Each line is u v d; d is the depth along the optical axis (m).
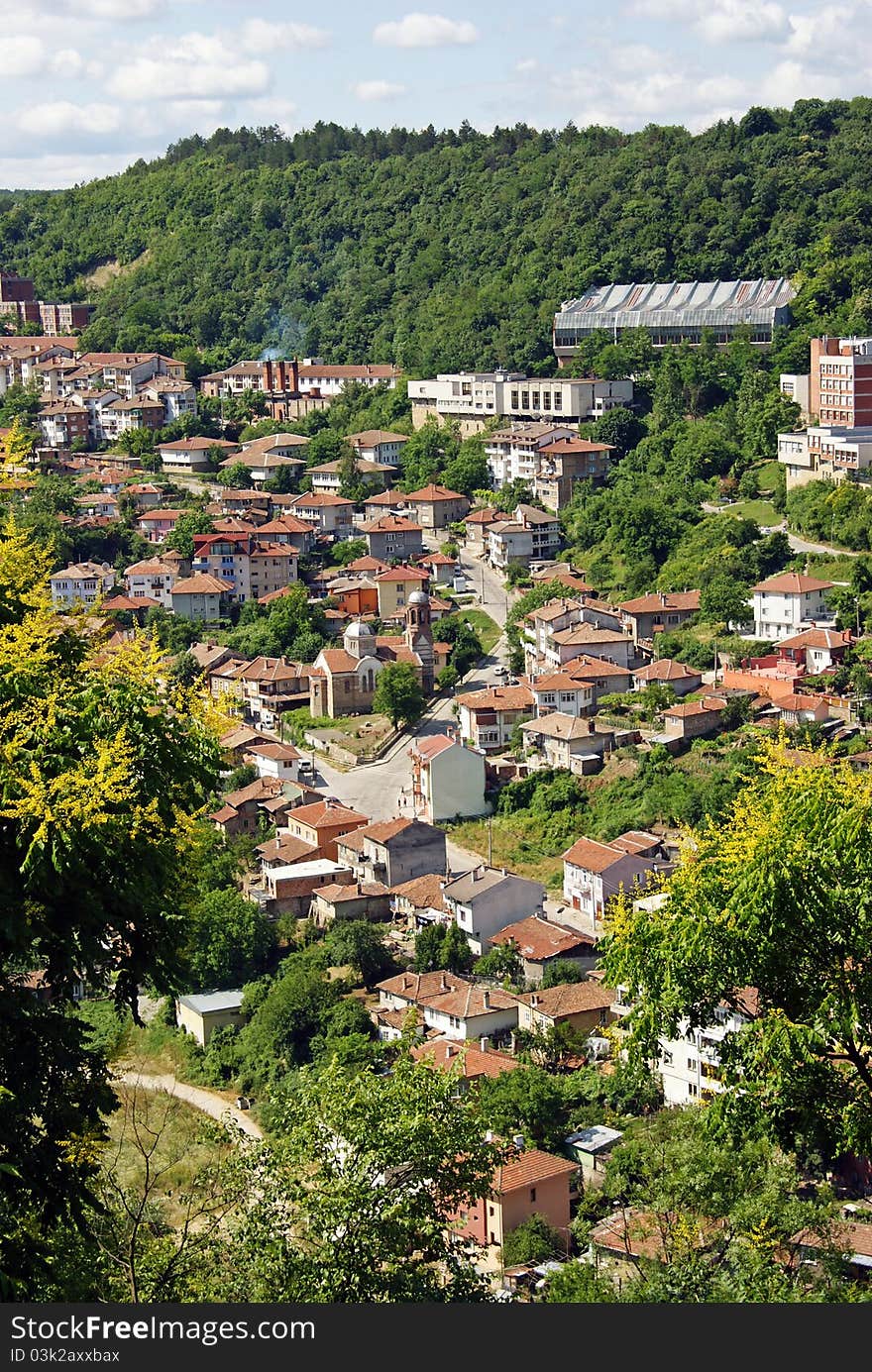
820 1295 40.69
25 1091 32.78
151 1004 109.25
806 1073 38.22
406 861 124.44
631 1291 40.94
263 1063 97.25
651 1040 39.78
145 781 33.16
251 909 111.50
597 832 128.25
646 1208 45.16
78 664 35.41
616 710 146.38
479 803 137.50
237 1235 38.75
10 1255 33.12
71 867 32.00
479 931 112.44
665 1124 70.38
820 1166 60.38
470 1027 96.81
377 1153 39.38
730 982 38.34
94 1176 38.62
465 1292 38.94
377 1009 102.88
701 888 39.31
